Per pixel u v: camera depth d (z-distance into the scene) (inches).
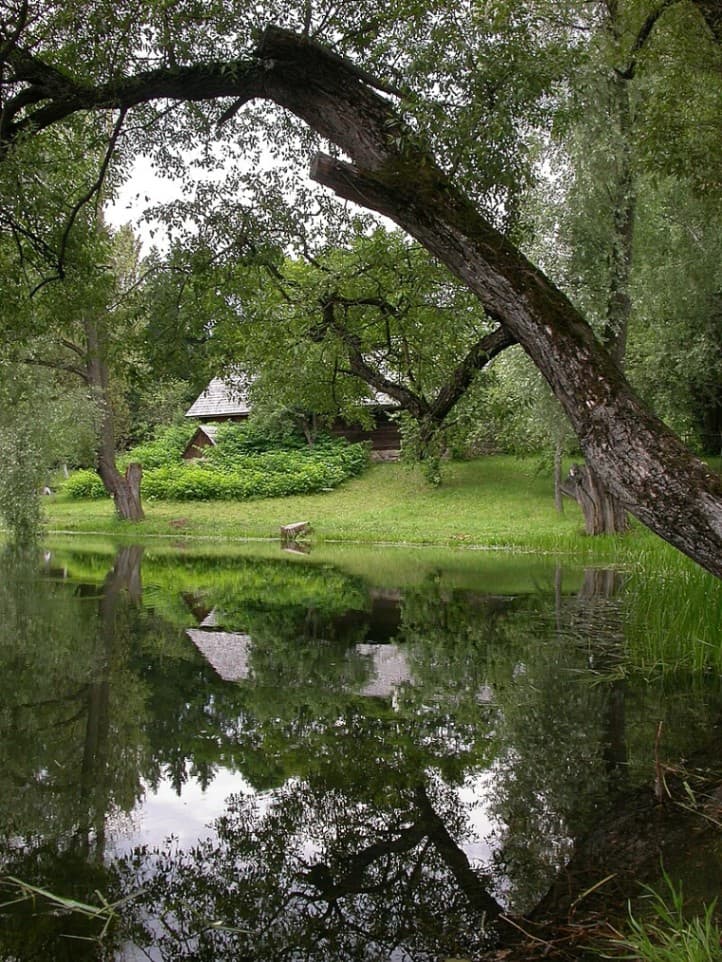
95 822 134.7
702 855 119.2
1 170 270.7
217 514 1125.7
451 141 227.5
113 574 536.4
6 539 880.3
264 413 1275.8
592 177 594.2
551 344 186.9
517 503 1043.3
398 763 162.4
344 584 476.1
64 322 335.3
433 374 339.9
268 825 133.6
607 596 401.1
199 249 323.3
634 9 306.0
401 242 325.1
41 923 103.9
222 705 206.4
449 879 114.6
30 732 183.6
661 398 780.0
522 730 182.4
